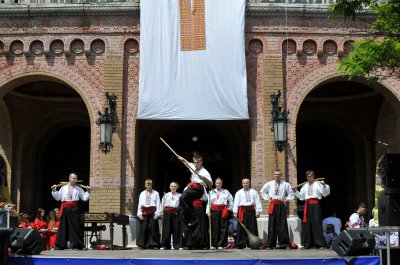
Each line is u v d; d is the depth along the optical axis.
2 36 18.94
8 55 18.91
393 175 14.04
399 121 19.39
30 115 22.53
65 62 18.88
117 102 18.56
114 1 18.95
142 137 22.73
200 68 18.30
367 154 22.77
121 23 18.94
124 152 18.45
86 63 18.84
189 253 12.43
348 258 10.69
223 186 24.06
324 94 22.61
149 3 18.55
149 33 18.42
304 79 18.83
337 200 24.19
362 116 22.83
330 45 19.05
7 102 21.78
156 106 18.19
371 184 22.48
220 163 24.23
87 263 10.55
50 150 24.03
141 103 18.22
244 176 22.84
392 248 11.07
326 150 24.45
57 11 18.84
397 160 14.08
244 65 18.33
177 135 24.28
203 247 14.78
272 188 16.11
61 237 15.02
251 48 18.88
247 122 22.84
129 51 18.94
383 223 14.18
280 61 18.80
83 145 24.12
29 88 21.64
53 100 22.55
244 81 18.28
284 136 18.05
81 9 18.81
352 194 23.70
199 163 13.25
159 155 24.09
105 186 18.23
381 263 10.80
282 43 18.92
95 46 18.94
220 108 18.17
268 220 16.09
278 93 18.48
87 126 24.00
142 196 16.16
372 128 22.75
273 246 15.88
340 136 24.20
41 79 19.09
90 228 16.53
